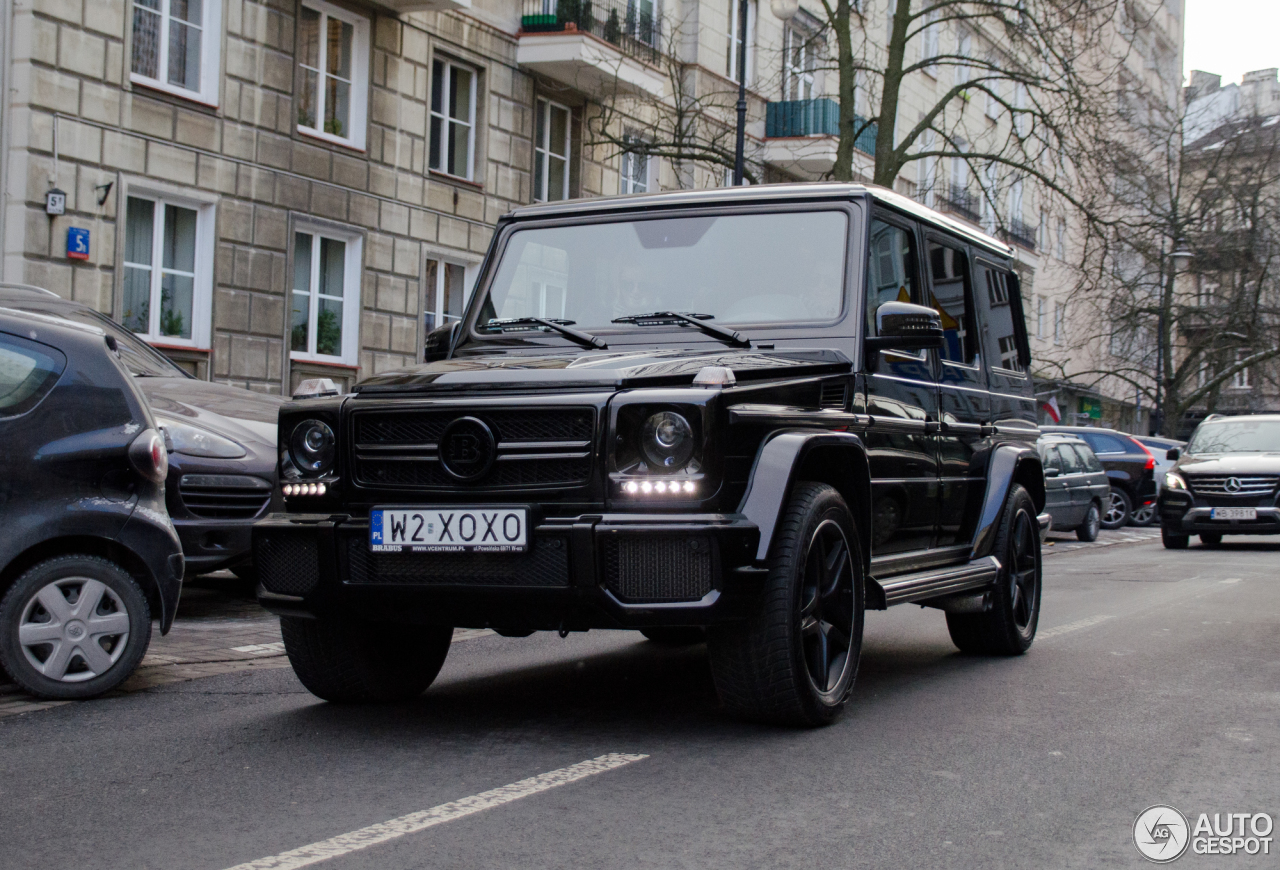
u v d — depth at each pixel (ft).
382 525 15.60
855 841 12.25
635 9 80.02
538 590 15.01
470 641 26.35
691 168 87.61
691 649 25.23
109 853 11.70
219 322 54.85
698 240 19.90
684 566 14.71
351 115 62.28
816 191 19.75
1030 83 69.72
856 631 17.60
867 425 18.62
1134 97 110.01
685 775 14.60
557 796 13.67
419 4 63.10
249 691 19.95
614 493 14.99
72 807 13.28
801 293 19.08
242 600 31.01
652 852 11.79
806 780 14.47
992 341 25.40
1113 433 85.46
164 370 30.71
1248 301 122.52
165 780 14.38
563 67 72.74
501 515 15.07
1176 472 63.46
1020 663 23.77
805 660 16.37
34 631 18.95
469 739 16.40
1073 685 21.21
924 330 18.44
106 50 49.70
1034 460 25.75
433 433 15.71
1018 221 136.05
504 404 15.37
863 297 18.93
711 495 14.90
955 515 22.77
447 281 69.72
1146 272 112.37
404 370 17.29
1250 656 24.66
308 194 59.16
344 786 14.07
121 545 19.69
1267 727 17.84
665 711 18.34
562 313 19.94
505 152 72.02
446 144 68.54
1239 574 46.01
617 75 71.61
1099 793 14.19
